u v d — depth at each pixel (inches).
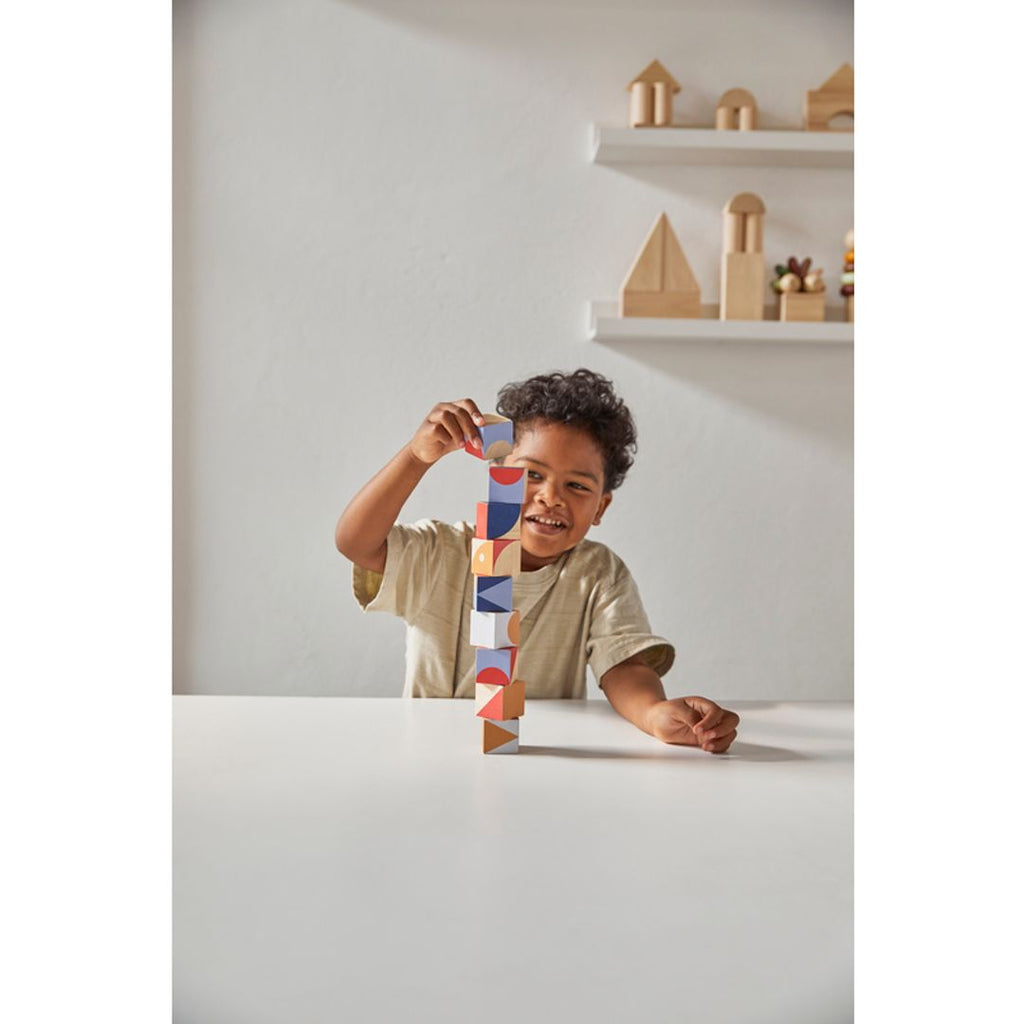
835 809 27.4
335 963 19.0
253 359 72.7
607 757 32.0
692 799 28.0
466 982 18.5
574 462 47.9
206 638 73.4
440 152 72.6
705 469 74.4
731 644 75.3
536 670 47.6
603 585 47.4
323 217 72.4
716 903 21.7
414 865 23.3
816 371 74.3
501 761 31.4
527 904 21.4
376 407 73.2
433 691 47.5
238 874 22.7
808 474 74.9
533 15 72.6
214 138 71.9
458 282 73.0
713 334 69.7
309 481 73.2
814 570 75.3
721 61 73.1
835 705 40.3
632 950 19.7
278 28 71.9
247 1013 17.4
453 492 73.4
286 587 73.6
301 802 27.3
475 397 73.4
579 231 73.1
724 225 72.2
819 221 73.9
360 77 72.3
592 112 72.8
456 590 47.6
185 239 72.0
